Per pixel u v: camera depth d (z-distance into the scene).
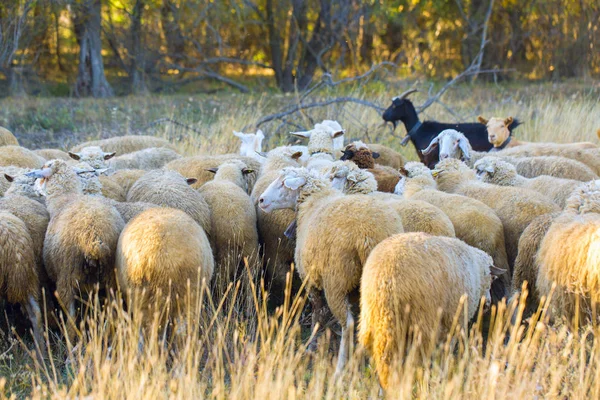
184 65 47.75
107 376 8.02
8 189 12.87
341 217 9.51
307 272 9.95
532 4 46.34
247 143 19.56
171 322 9.60
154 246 9.38
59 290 10.29
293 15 45.72
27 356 10.20
